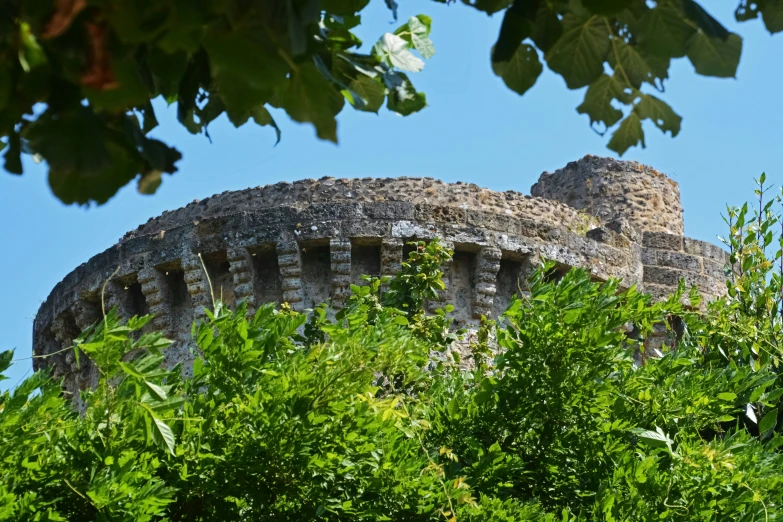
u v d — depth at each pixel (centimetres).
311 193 2195
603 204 2522
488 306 2153
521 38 289
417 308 1423
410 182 2202
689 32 278
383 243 2136
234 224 2192
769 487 934
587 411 1006
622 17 286
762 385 1055
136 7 247
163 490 766
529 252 2203
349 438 831
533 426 1017
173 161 284
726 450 923
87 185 265
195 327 898
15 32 254
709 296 2420
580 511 941
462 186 2212
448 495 822
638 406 1020
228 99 284
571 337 1007
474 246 2166
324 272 2181
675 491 910
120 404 789
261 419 828
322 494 841
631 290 1101
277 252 2152
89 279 2344
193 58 329
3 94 262
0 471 765
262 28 251
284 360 912
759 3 282
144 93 268
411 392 1139
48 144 256
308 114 284
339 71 352
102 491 747
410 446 915
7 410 783
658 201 2523
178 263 2225
